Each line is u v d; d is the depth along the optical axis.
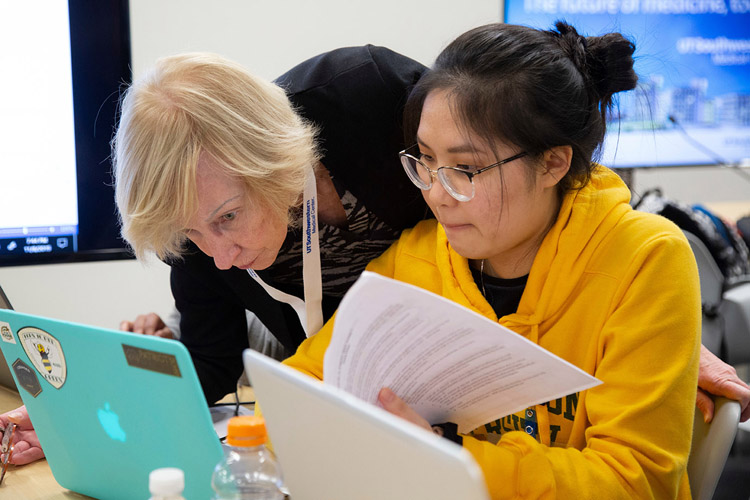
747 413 1.15
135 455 0.94
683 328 0.98
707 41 3.38
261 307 1.40
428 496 0.61
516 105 0.94
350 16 2.68
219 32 2.55
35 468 1.22
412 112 1.06
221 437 1.20
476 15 2.87
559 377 0.79
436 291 1.18
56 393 1.00
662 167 3.35
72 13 1.90
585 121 1.01
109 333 0.86
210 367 1.45
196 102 0.99
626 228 1.04
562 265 1.05
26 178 1.91
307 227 1.15
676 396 0.96
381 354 0.79
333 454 0.69
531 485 0.89
